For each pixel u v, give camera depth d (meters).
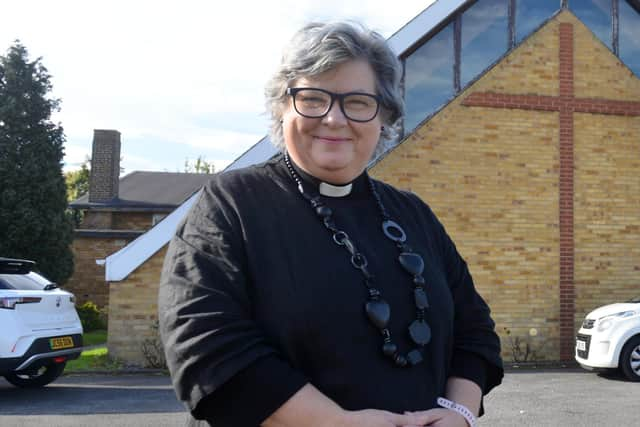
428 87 12.05
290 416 1.47
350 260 1.68
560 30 11.95
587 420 6.62
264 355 1.50
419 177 11.49
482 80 11.70
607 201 11.84
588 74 11.95
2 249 18.09
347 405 1.56
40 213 18.61
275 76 1.81
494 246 11.55
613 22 12.60
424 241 1.94
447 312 1.81
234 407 1.48
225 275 1.58
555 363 11.28
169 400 7.87
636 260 11.83
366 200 1.90
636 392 8.27
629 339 9.30
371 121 1.77
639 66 12.63
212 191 1.76
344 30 1.76
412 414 1.58
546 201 11.70
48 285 8.60
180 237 1.70
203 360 1.48
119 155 27.69
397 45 11.83
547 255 11.64
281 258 1.64
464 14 12.20
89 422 6.58
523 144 11.71
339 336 1.59
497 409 7.16
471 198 11.56
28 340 7.82
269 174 1.81
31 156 18.66
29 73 19.09
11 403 7.65
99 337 16.22
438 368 1.73
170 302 1.58
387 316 1.62
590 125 11.89
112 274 10.90
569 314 11.58
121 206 26.33
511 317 11.48
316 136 1.76
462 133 11.61
